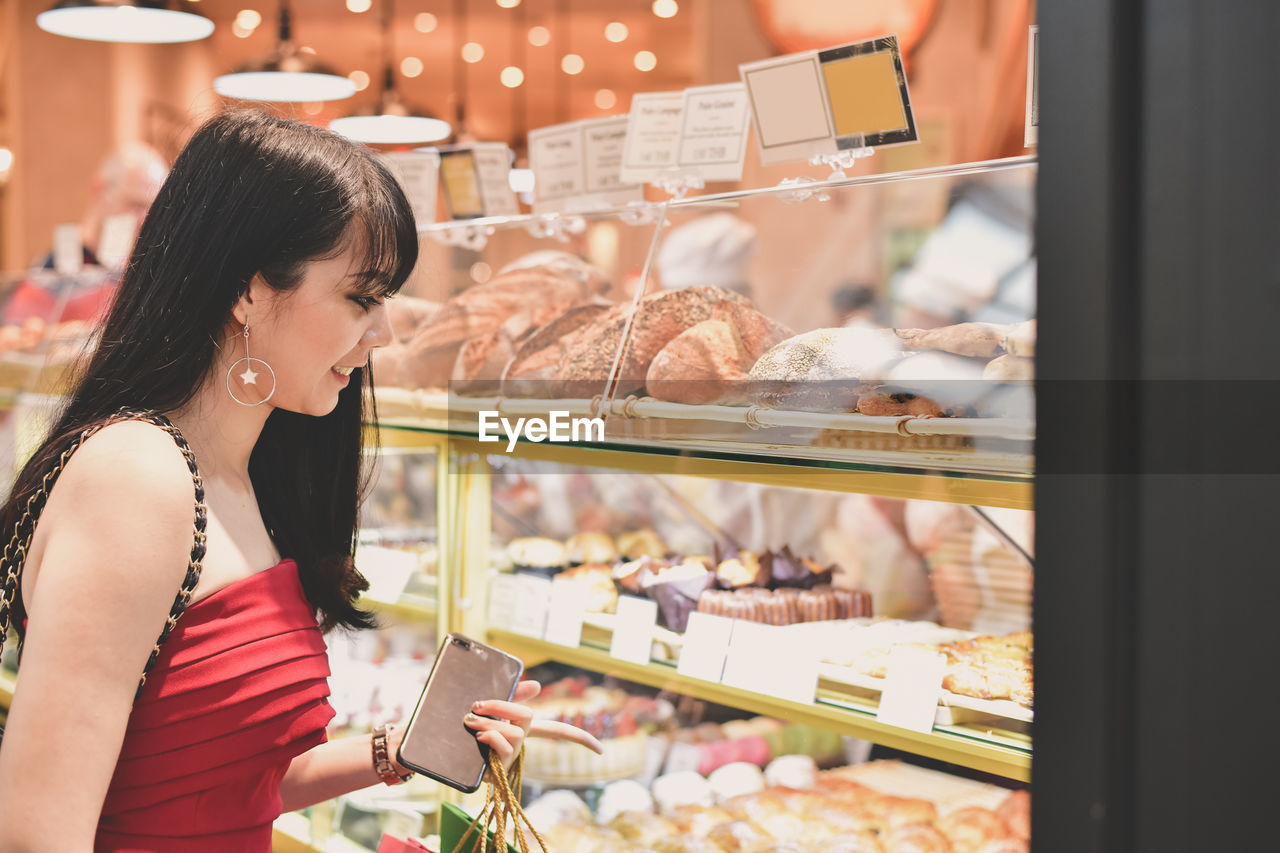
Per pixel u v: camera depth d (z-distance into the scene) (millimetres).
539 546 1902
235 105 1245
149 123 7508
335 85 4777
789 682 1485
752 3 5121
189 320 1097
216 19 8414
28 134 6875
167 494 1027
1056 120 513
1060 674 517
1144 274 498
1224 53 483
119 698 993
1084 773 510
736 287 1556
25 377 2990
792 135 1514
